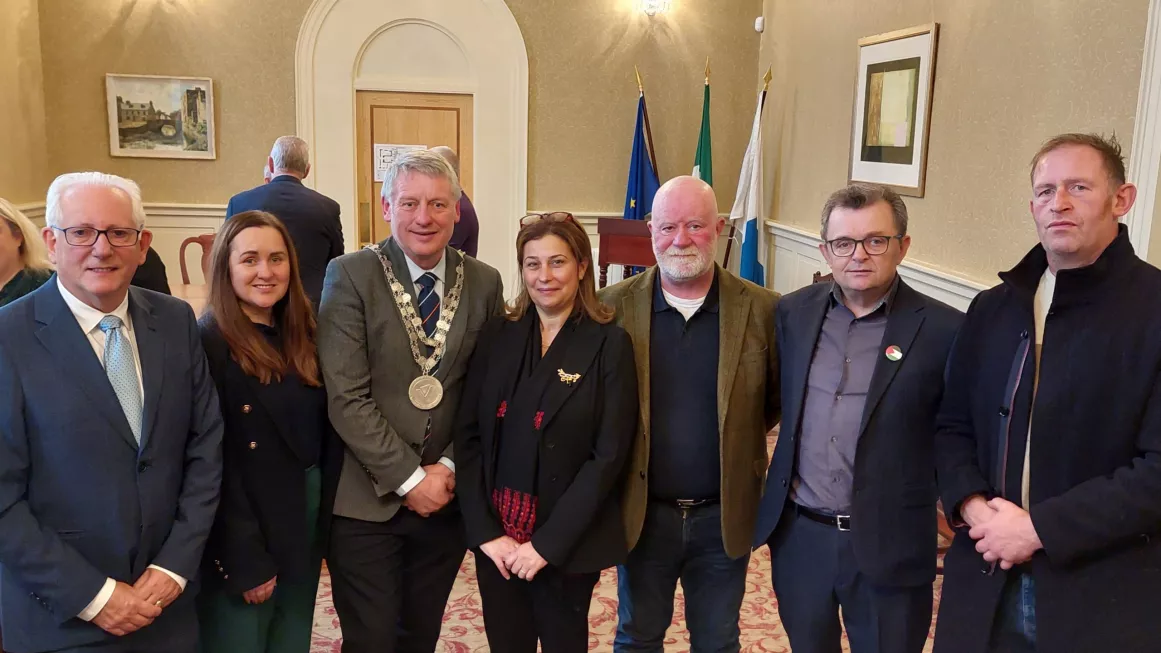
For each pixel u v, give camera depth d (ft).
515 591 6.68
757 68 21.81
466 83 21.08
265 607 6.69
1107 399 4.91
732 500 6.77
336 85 20.63
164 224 20.53
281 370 6.43
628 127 21.71
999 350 5.49
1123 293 4.94
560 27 21.07
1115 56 9.45
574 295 6.69
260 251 6.27
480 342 6.91
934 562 6.14
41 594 5.32
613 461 6.45
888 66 14.55
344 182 21.06
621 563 6.66
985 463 5.53
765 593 10.68
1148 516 4.69
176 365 5.87
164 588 5.62
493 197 21.61
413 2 20.56
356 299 6.78
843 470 6.24
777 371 7.11
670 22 21.36
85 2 19.42
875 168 15.11
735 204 20.18
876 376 6.09
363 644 6.84
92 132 19.90
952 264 12.73
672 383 6.86
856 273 6.04
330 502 6.87
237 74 20.21
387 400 6.84
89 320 5.60
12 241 7.37
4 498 5.27
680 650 9.27
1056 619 5.00
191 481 5.96
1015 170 11.22
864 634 6.28
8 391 5.29
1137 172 9.05
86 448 5.43
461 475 6.72
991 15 11.74
